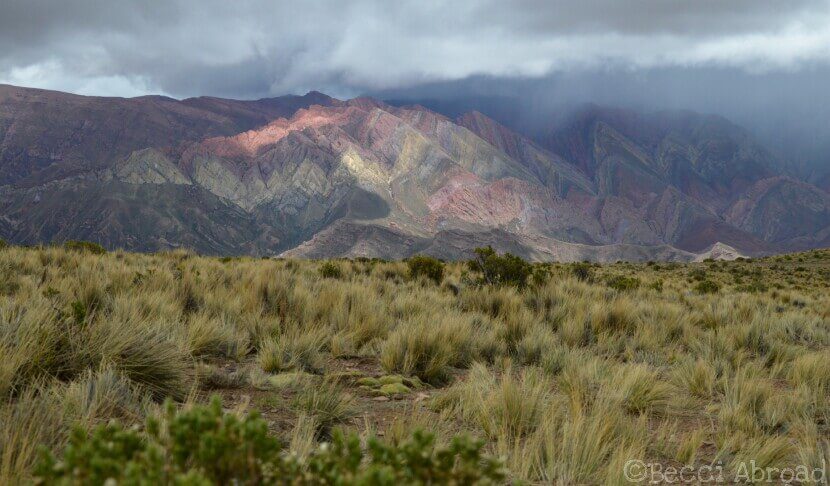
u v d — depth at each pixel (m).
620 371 7.19
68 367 5.03
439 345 8.20
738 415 5.93
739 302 18.58
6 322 5.46
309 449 3.80
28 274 11.48
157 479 1.46
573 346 10.01
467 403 5.69
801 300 23.64
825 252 60.97
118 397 4.45
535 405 5.54
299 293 11.52
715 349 10.12
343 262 24.62
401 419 4.75
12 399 4.24
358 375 7.33
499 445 4.30
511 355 9.23
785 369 9.22
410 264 19.47
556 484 3.99
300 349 7.83
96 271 11.62
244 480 1.60
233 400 5.41
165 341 6.12
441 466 1.69
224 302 10.28
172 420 1.68
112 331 5.61
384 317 10.40
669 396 6.93
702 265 55.78
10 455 2.88
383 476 1.45
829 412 6.51
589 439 4.43
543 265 32.88
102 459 1.43
